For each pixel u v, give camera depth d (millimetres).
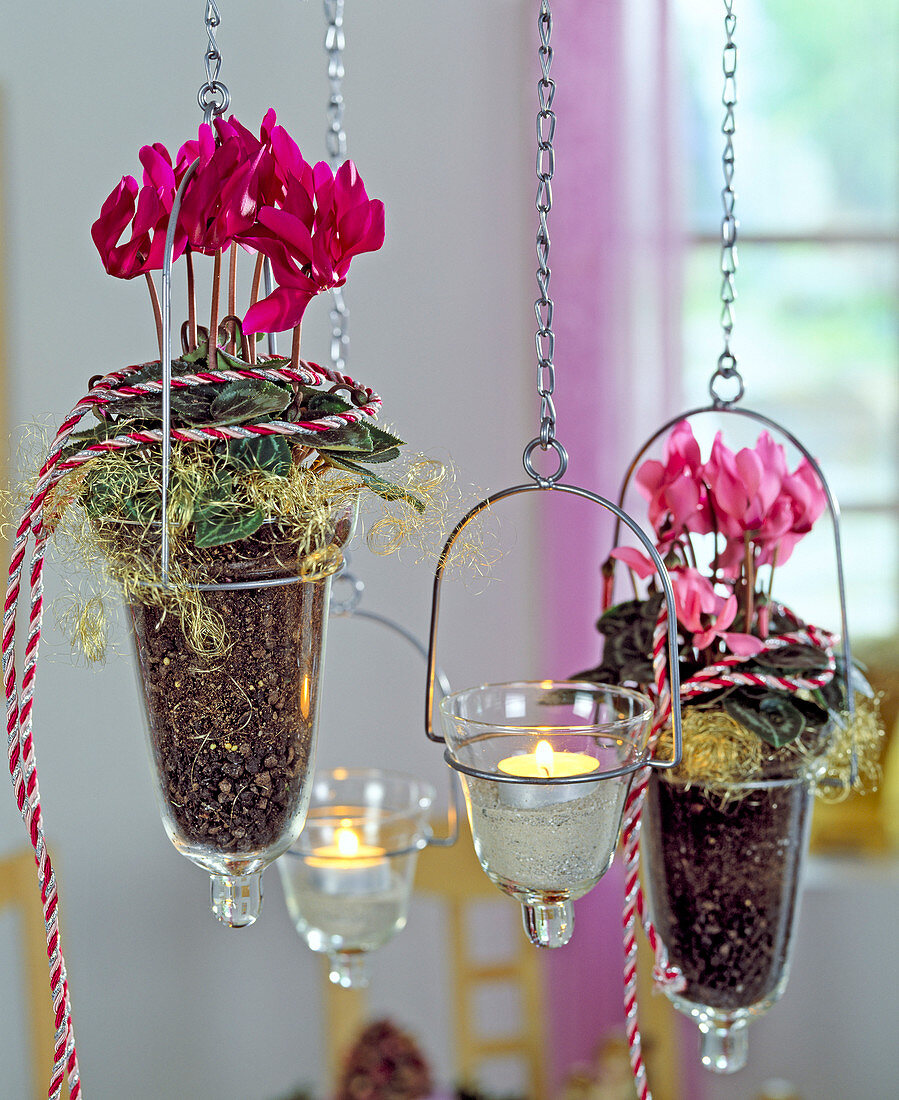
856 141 2158
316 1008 1899
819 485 671
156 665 568
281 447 538
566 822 584
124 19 1715
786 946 701
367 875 810
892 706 2025
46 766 1780
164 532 499
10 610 535
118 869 1819
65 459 529
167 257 486
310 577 569
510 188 1832
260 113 1760
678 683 571
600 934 1831
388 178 1814
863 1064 1979
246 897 611
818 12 2121
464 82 1813
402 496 577
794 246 2178
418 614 1866
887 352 2201
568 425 1828
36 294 1728
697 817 669
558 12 1790
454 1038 1933
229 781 573
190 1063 1865
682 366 1845
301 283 555
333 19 749
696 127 2131
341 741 1876
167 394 490
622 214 1812
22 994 1752
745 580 681
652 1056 1678
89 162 1727
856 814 2078
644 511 1828
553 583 1830
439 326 1843
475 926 1918
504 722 641
